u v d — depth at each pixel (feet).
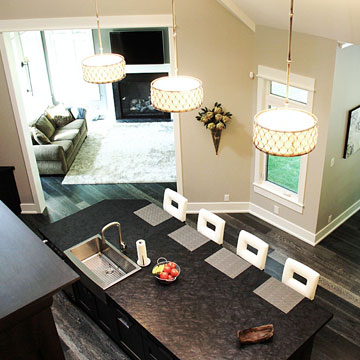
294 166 20.07
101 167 27.81
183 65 19.75
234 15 18.48
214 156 21.59
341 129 18.34
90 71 13.00
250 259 15.62
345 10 12.32
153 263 14.96
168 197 18.72
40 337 3.24
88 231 16.88
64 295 18.07
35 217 23.22
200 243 15.81
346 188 20.72
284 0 14.11
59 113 30.66
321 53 16.43
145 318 12.88
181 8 18.57
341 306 16.99
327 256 19.54
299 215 20.30
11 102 20.62
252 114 20.45
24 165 22.17
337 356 15.02
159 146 30.22
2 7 18.61
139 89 34.58
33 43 32.60
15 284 3.34
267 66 18.78
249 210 22.76
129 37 32.12
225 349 11.78
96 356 15.49
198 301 13.33
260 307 13.02
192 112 20.58
